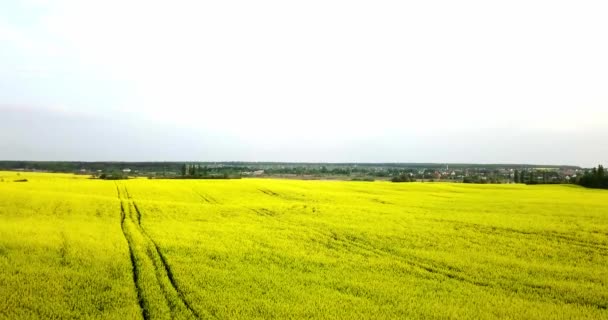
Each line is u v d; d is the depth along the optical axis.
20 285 14.32
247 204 39.81
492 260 19.02
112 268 16.69
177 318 11.82
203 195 48.12
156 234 24.08
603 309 13.13
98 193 46.84
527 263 18.59
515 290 15.16
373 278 16.23
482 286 15.50
